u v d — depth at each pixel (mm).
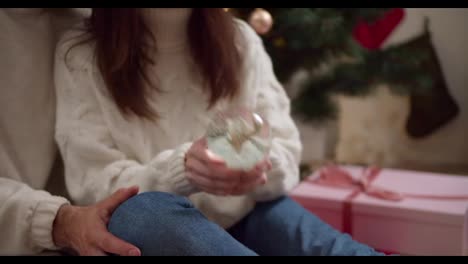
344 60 1673
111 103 889
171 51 949
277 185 946
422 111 2100
